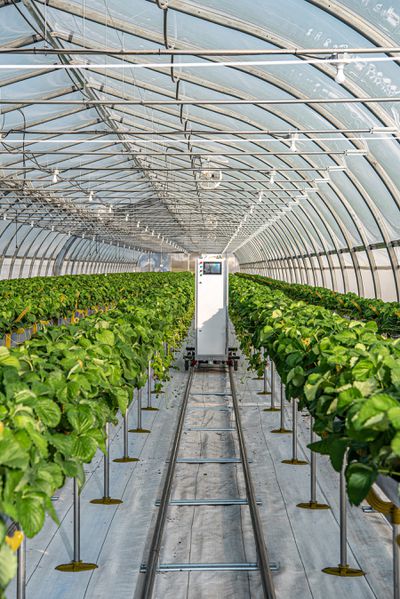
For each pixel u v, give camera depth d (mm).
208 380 17625
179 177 29688
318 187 24125
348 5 10398
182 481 9453
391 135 15727
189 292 26656
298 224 36062
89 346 7324
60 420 5320
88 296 25906
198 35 12945
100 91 17594
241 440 10852
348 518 8062
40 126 20766
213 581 6496
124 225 47781
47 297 21531
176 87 15953
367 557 7008
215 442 11523
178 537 7535
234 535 7582
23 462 3635
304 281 41812
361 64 12555
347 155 18125
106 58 14906
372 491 5184
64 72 16328
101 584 6406
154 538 7027
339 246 28016
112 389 6633
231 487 9195
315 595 6184
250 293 21234
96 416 5605
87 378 5984
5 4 12320
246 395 15578
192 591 6301
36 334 7781
